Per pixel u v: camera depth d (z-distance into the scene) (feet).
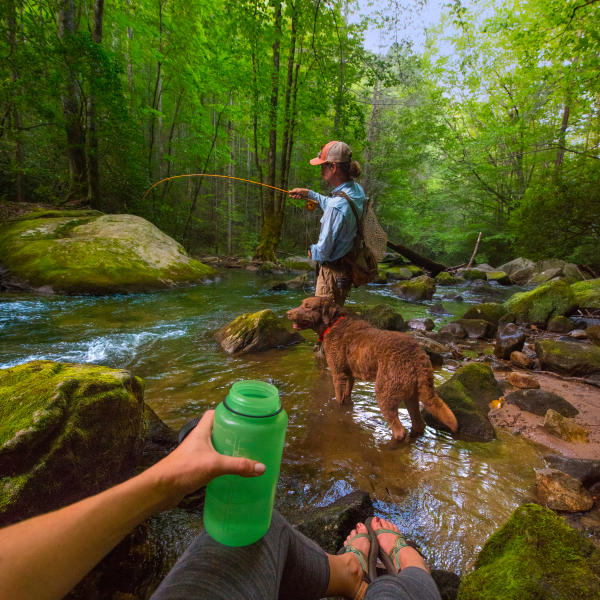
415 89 71.77
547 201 33.68
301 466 7.86
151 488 2.21
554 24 35.32
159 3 50.08
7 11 32.37
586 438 9.33
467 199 72.79
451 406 10.19
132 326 18.34
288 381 12.57
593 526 6.27
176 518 5.84
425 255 99.14
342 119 47.91
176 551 5.22
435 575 5.05
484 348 18.25
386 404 8.94
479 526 6.21
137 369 13.07
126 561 4.93
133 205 49.01
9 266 26.09
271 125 49.03
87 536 1.92
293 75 52.80
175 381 12.12
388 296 33.63
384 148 78.59
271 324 16.62
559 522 4.91
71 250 28.02
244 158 93.86
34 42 34.12
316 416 10.28
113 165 47.06
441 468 7.93
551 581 4.16
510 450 8.79
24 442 4.80
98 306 22.02
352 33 44.50
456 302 32.17
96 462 5.70
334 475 7.57
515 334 16.34
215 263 50.93
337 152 12.25
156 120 65.26
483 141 61.98
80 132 41.75
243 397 2.77
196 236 77.20
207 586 2.58
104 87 37.96
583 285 31.50
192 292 28.76
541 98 55.42
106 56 37.29
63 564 1.81
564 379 13.55
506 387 12.68
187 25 49.96
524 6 51.55
